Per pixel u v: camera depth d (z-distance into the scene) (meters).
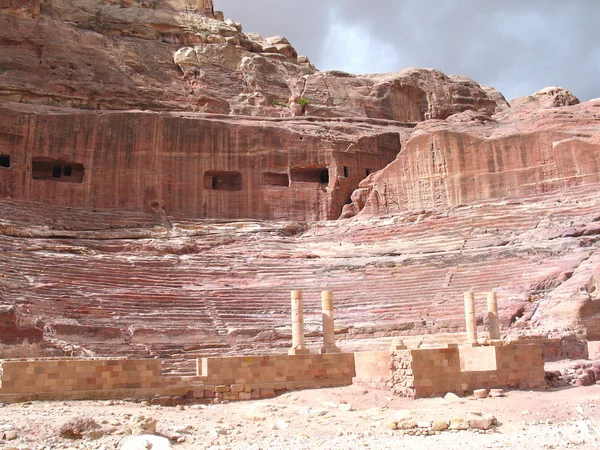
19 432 17.58
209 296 41.62
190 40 69.94
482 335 34.72
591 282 36.38
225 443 17.69
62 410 20.78
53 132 51.62
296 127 58.72
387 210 54.59
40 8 65.12
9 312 32.16
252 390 25.75
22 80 58.88
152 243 48.16
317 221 55.25
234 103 67.25
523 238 45.00
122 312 38.41
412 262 44.81
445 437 18.27
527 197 49.53
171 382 24.86
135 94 63.28
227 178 56.31
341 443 17.61
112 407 22.08
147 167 53.22
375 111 70.19
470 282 41.06
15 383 22.56
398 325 38.06
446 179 52.97
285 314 40.66
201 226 52.09
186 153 54.38
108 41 64.75
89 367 23.66
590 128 50.81
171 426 19.20
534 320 35.72
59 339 34.34
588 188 47.66
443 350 24.23
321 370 27.16
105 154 52.62
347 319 39.75
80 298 38.78
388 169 55.44
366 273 44.91
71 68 61.34
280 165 56.19
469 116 58.06
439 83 73.25
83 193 51.62
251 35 77.62
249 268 46.09
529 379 25.55
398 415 19.94
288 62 74.62
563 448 16.38
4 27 60.03
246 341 37.44
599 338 34.41
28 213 48.41
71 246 45.34
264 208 55.12
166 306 40.09
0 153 50.12
